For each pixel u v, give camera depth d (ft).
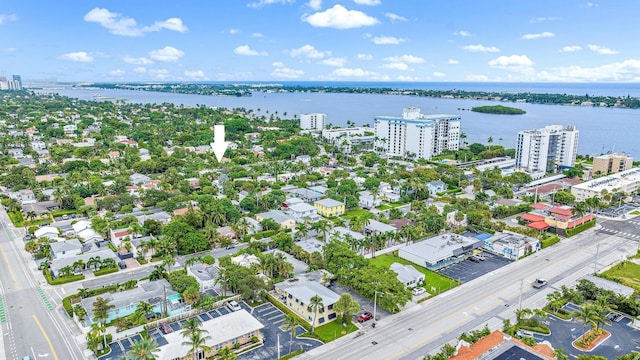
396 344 351.87
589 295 419.54
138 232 564.30
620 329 375.25
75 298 412.77
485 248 555.69
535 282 452.35
